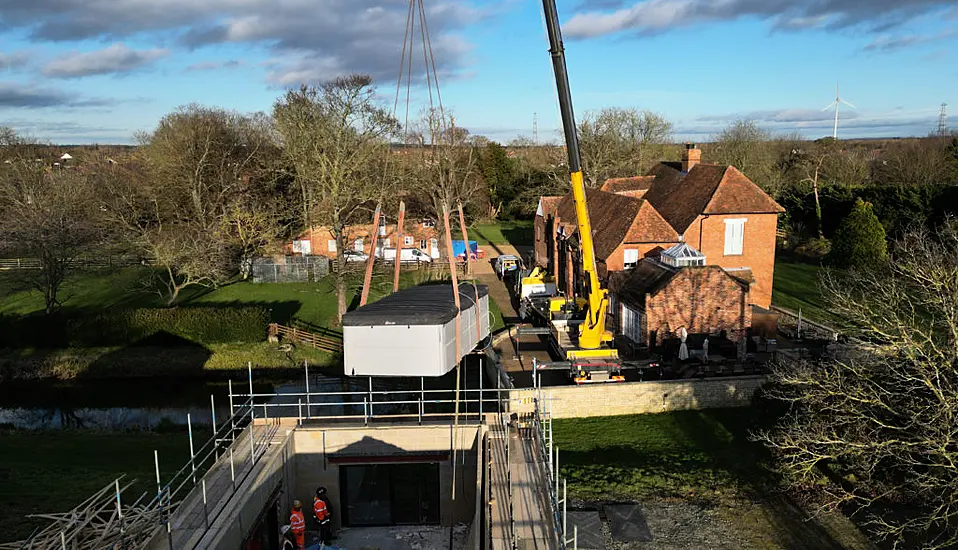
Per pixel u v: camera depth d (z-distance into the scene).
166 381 35.94
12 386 35.81
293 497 21.56
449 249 18.09
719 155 82.75
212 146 61.28
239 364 36.78
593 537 18.28
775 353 29.92
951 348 18.80
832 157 78.44
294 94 45.69
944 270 20.64
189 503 16.78
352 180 47.16
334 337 40.34
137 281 52.75
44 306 45.78
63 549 12.62
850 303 24.38
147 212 60.22
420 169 62.41
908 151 73.12
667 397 27.16
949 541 16.16
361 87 44.59
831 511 19.11
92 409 32.69
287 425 22.06
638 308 32.06
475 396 31.73
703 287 31.22
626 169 83.62
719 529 18.61
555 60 24.11
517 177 97.12
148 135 71.06
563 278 45.19
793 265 54.47
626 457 23.16
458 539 21.33
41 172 62.38
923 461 19.02
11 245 43.56
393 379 35.06
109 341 39.09
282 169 58.59
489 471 18.67
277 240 57.47
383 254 59.31
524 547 14.75
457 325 18.31
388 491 22.27
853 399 19.14
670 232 38.28
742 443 23.95
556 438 24.97
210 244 48.00
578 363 27.67
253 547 18.27
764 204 39.47
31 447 25.81
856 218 49.94
